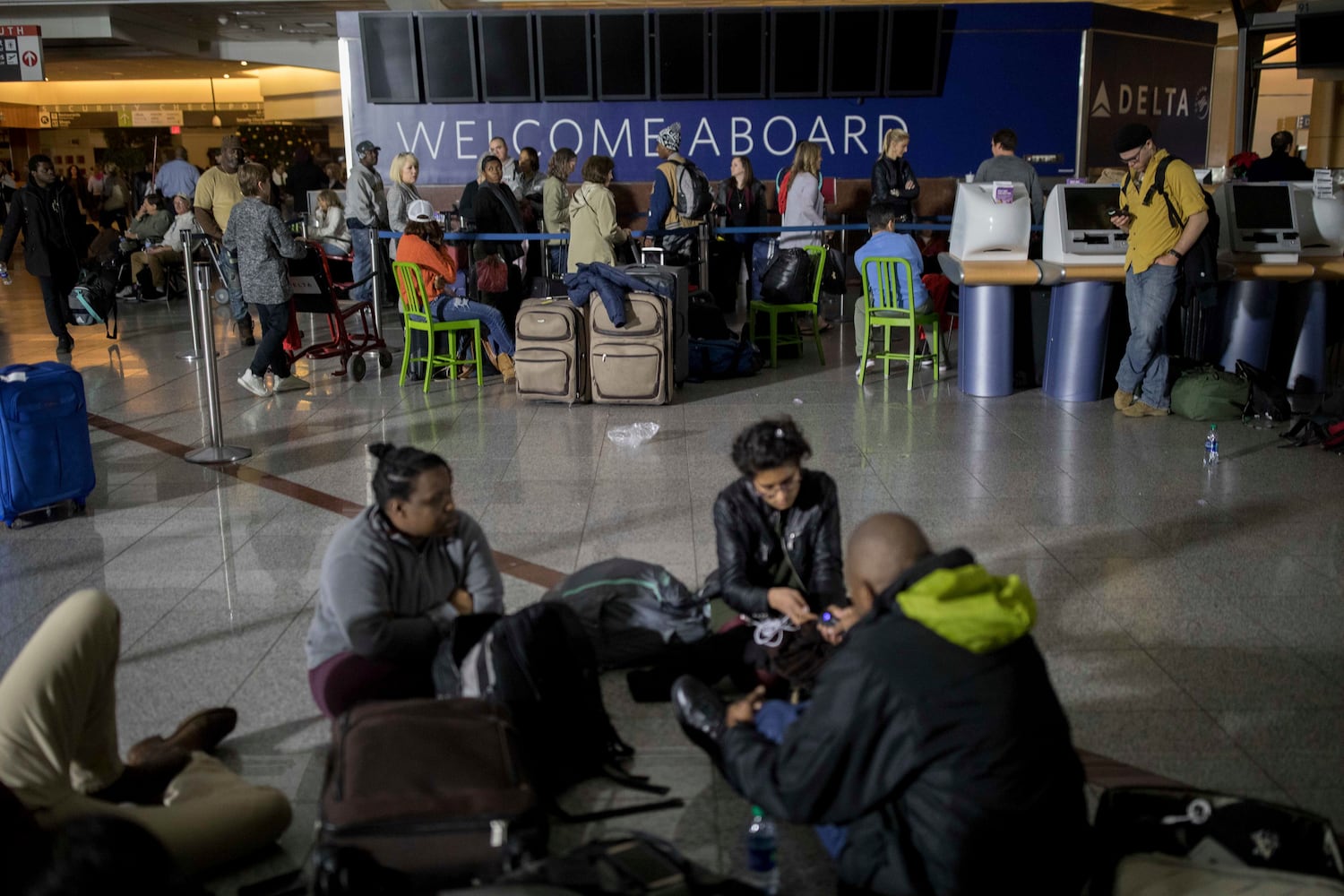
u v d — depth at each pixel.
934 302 8.20
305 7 15.88
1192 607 4.01
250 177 7.29
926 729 2.01
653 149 12.90
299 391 7.92
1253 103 12.23
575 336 7.17
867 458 5.95
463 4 15.12
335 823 2.23
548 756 2.88
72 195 9.54
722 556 3.30
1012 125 13.09
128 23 16.45
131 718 3.31
